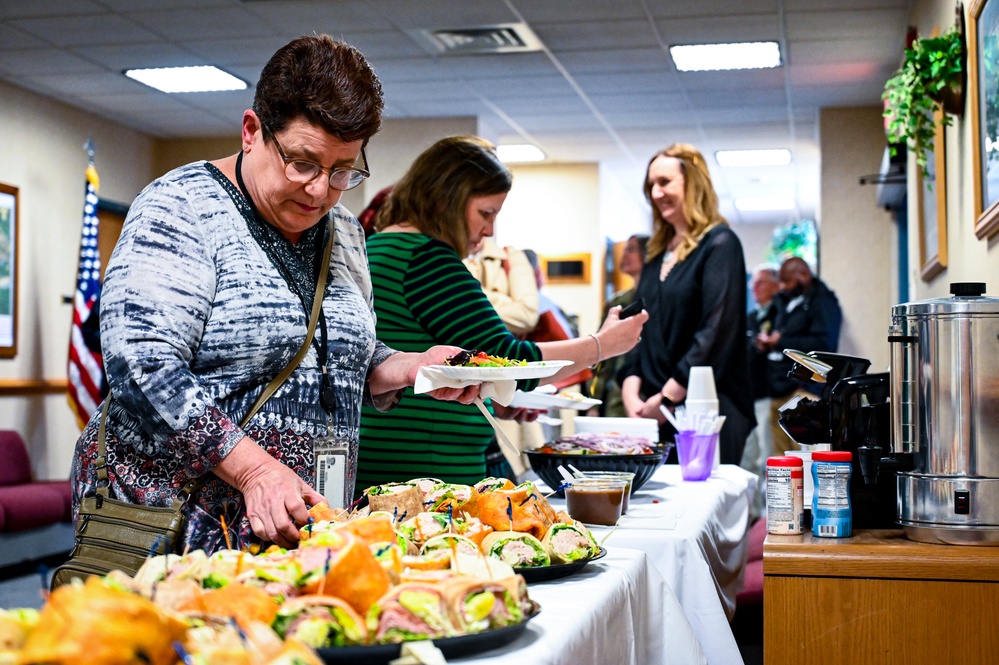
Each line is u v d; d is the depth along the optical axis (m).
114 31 6.27
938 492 1.86
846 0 5.79
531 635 1.13
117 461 1.60
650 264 4.19
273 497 1.43
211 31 6.29
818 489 1.95
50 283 7.55
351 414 1.77
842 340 8.08
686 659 1.68
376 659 0.97
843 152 8.20
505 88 7.74
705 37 6.46
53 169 7.68
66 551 6.42
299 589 1.03
